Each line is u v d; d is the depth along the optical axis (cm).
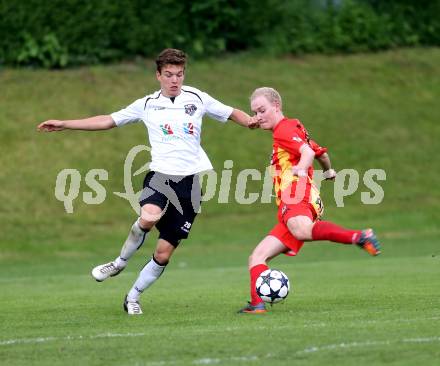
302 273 4869
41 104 8944
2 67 9444
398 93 10256
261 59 10469
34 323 2866
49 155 8338
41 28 9531
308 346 2198
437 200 8488
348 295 3488
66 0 9556
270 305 3125
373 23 11212
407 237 7494
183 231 2972
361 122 9544
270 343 2250
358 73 10512
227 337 2359
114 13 9800
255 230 7688
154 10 10012
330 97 9900
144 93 9319
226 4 10381
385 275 4512
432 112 10006
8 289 4434
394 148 9212
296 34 10850
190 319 2812
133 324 2734
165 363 2055
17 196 7825
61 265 6450
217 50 10419
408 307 2973
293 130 2820
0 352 2280
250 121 2942
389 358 2044
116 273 3062
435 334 2320
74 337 2477
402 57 11019
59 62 9562
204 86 9594
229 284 4341
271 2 10631
